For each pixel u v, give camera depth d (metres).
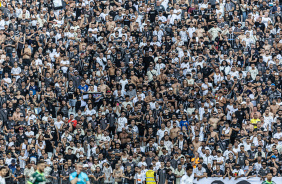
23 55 74.56
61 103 67.50
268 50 75.44
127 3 83.25
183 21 78.25
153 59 73.88
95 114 65.06
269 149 61.06
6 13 81.19
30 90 69.69
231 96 70.06
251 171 56.81
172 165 57.88
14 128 64.56
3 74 72.50
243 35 78.06
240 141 60.97
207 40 77.25
